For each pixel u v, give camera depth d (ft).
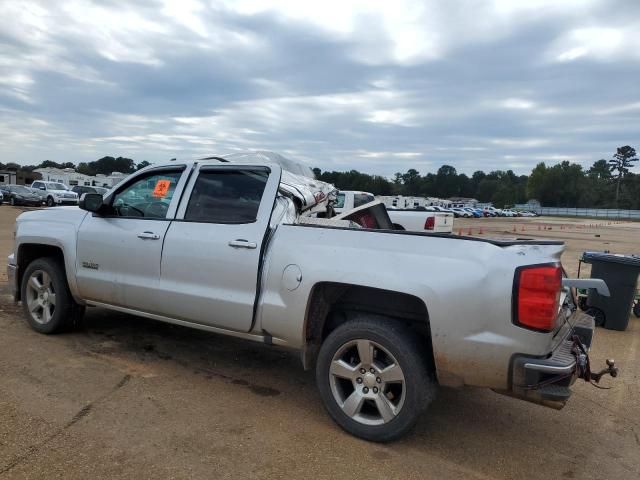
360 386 11.66
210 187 14.55
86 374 14.43
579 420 13.44
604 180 443.32
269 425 12.04
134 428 11.48
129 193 16.11
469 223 167.63
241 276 13.08
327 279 11.78
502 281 10.31
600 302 23.94
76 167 388.78
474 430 12.54
